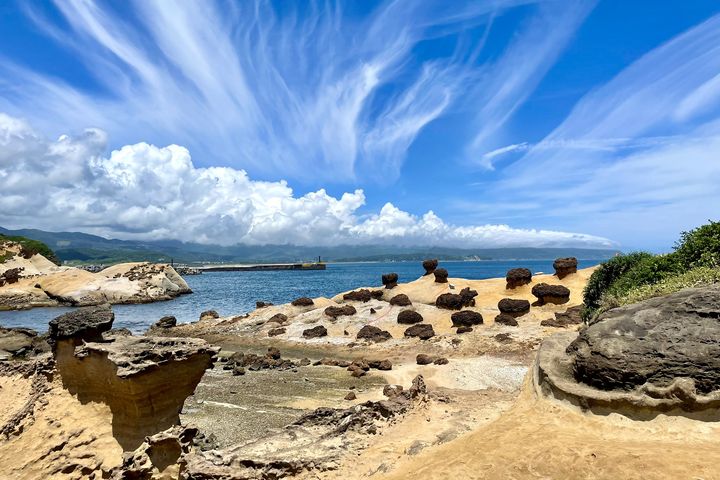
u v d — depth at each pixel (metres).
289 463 12.59
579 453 9.49
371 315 41.56
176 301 80.88
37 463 13.40
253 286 122.75
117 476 12.09
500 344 31.28
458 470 10.20
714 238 19.22
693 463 8.21
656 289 15.98
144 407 13.70
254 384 24.95
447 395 19.95
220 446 15.92
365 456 13.02
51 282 79.94
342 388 24.03
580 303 36.97
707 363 10.25
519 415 12.86
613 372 11.26
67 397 14.86
